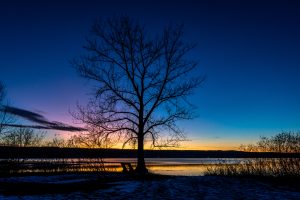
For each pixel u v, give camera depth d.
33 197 14.07
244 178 23.47
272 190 17.03
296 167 23.91
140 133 31.50
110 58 32.16
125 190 16.83
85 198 14.05
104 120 30.62
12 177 23.27
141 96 31.86
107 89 31.41
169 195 15.16
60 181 20.92
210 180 22.11
